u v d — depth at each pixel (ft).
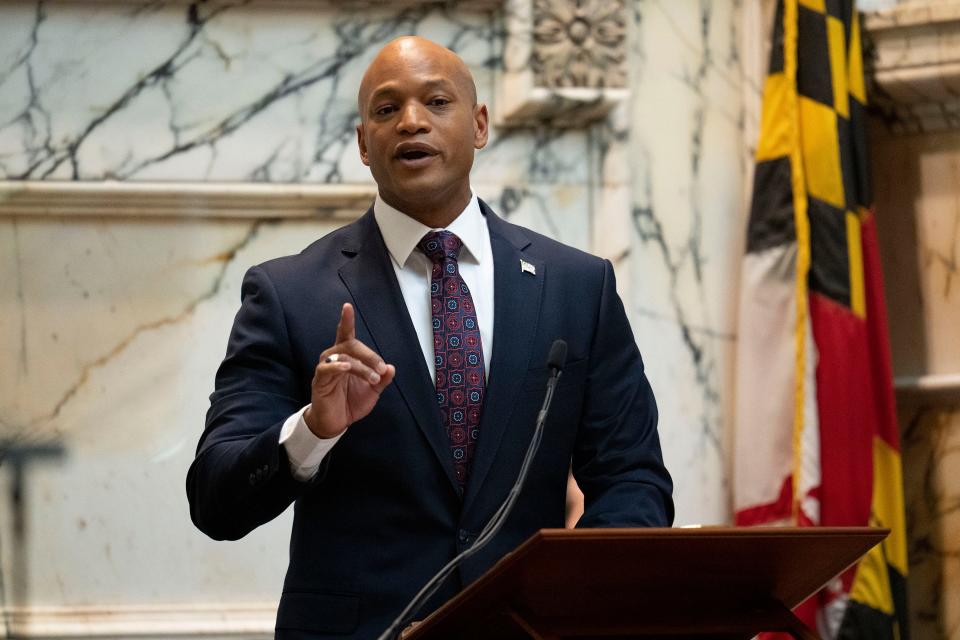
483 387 16.89
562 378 17.19
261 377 16.76
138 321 28.27
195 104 28.76
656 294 30.63
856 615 28.86
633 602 14.23
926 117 31.45
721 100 31.42
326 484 16.43
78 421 27.94
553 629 14.05
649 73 31.22
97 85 28.53
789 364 29.84
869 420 29.45
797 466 29.17
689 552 13.23
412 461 16.35
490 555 16.14
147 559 27.84
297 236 28.89
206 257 28.55
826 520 29.09
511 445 16.65
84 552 27.68
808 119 30.09
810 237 29.86
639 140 30.96
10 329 27.96
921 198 31.68
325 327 16.98
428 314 17.31
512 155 29.94
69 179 28.25
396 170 17.24
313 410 14.71
